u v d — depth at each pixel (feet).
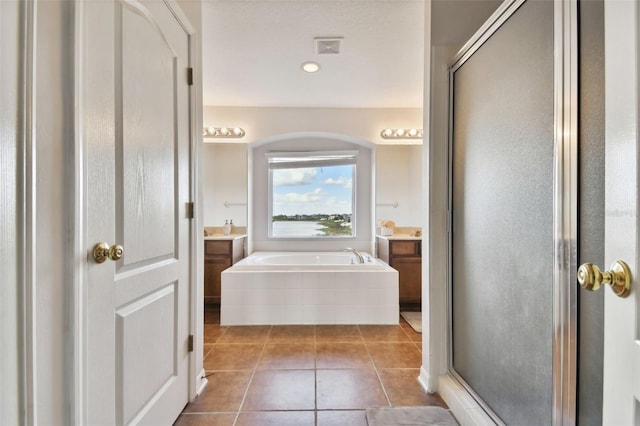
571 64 2.99
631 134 1.78
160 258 4.41
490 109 4.46
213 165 12.79
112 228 3.34
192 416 5.00
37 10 2.42
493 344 4.37
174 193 4.81
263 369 6.59
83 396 2.86
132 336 3.71
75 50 2.79
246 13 6.63
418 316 10.11
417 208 12.87
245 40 7.65
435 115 5.72
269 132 12.49
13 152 2.21
